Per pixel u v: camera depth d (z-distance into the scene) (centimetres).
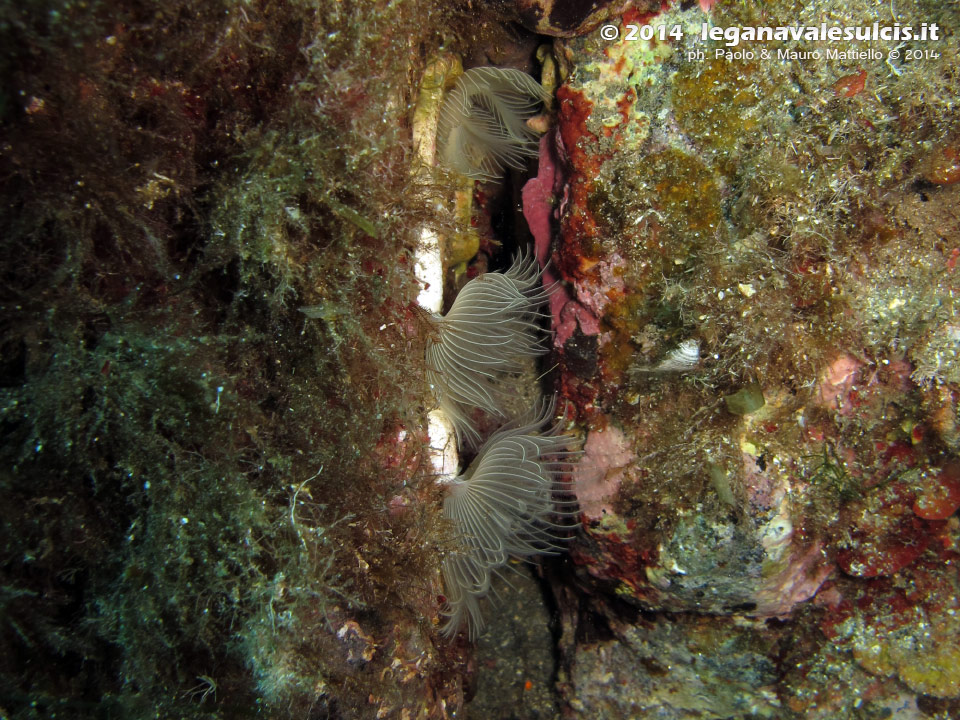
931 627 16
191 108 11
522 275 16
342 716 12
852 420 16
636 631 17
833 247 15
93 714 12
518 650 19
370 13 11
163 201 11
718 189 14
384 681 13
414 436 13
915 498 16
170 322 11
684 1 14
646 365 15
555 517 16
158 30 10
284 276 11
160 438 11
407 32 11
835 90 14
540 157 16
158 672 12
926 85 14
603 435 15
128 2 10
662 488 15
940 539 16
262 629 12
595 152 14
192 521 12
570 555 17
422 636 13
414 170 12
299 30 11
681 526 15
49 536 12
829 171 14
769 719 17
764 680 17
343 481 13
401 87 12
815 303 15
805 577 15
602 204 14
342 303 12
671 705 17
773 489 14
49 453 11
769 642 17
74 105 10
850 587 17
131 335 11
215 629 12
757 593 15
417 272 13
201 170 11
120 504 12
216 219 11
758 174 14
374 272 12
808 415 15
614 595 17
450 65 14
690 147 14
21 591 12
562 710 18
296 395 12
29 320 11
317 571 12
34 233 11
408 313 13
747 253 14
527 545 16
